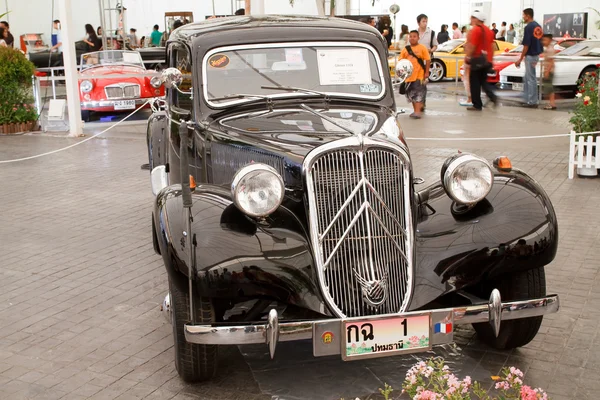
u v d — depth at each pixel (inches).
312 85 209.0
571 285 226.4
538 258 162.7
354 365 179.5
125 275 247.4
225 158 187.8
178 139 225.0
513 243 161.6
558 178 366.6
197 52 205.6
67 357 187.8
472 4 1158.3
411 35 563.8
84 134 562.3
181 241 153.6
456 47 925.8
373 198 158.4
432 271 161.0
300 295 152.3
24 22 1080.2
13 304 224.2
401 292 158.2
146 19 1136.2
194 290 151.3
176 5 1113.4
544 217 166.1
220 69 206.5
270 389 168.6
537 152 428.5
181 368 166.6
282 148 168.6
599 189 344.2
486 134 495.5
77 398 166.4
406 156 162.4
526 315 157.1
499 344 183.2
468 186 164.7
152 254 269.7
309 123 186.4
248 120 194.2
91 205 344.5
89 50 952.9
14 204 350.3
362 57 213.8
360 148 157.6
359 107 205.2
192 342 148.2
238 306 175.8
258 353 187.8
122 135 555.5
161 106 298.4
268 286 151.3
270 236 157.1
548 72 623.2
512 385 133.3
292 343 193.9
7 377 177.5
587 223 290.4
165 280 242.4
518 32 1092.5
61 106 599.5
